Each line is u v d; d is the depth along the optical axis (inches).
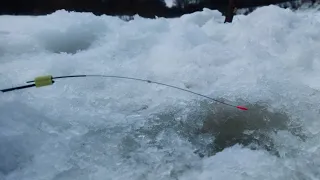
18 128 11.4
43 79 12.0
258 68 16.5
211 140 12.9
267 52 17.5
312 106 14.3
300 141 12.7
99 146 11.9
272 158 11.7
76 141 12.0
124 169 11.0
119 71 16.9
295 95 15.0
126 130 13.0
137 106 14.7
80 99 14.5
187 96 15.4
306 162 11.6
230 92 15.6
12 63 17.6
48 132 12.0
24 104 12.5
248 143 12.7
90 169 10.8
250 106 14.8
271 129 13.5
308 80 16.1
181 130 13.3
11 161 10.5
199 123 13.8
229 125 13.7
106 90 15.5
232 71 16.8
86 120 13.3
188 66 17.0
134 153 11.8
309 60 17.0
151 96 15.3
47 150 11.2
